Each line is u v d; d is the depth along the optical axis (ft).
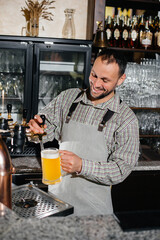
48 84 9.26
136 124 5.43
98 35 8.86
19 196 4.66
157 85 9.65
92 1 9.47
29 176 7.55
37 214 4.05
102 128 5.50
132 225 2.42
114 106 5.54
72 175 5.56
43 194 4.75
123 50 9.35
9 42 8.07
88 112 5.69
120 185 8.75
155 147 10.25
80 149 5.65
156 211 2.64
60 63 9.21
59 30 10.08
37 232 2.27
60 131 6.21
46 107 6.37
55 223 2.44
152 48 9.95
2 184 3.21
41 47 8.23
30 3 9.71
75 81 9.33
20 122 9.11
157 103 9.75
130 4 9.96
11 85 8.93
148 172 8.77
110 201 5.69
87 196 5.49
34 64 8.36
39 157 8.46
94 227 2.39
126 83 9.50
